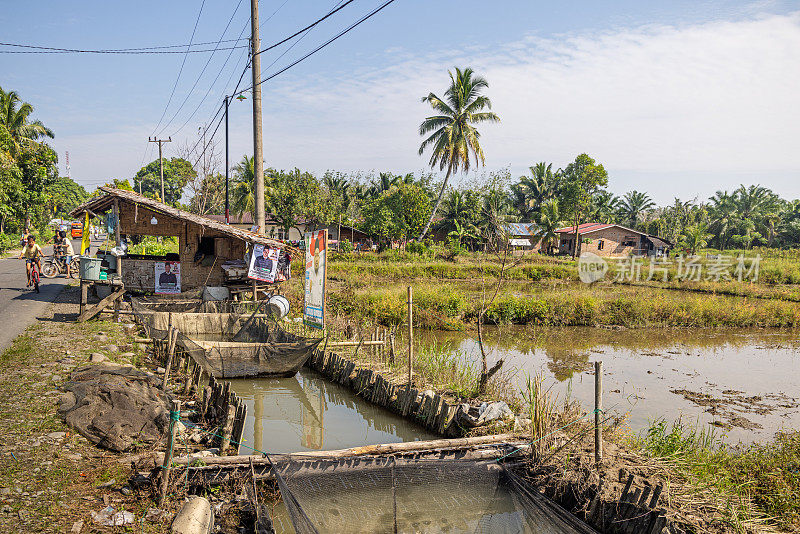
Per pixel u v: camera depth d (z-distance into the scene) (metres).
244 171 51.53
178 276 16.62
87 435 6.98
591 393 12.23
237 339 14.35
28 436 6.70
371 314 19.38
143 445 7.01
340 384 11.95
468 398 9.86
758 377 14.27
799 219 60.88
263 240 15.99
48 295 17.12
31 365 9.45
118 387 8.07
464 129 43.69
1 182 38.28
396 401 10.07
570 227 54.47
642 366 15.16
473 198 48.84
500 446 7.69
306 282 14.30
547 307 21.36
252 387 12.12
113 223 16.88
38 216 50.47
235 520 5.94
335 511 6.27
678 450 7.57
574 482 6.40
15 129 44.69
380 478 6.64
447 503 6.62
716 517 5.64
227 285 16.89
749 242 57.12
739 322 22.12
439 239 53.97
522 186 64.88
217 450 7.38
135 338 12.62
